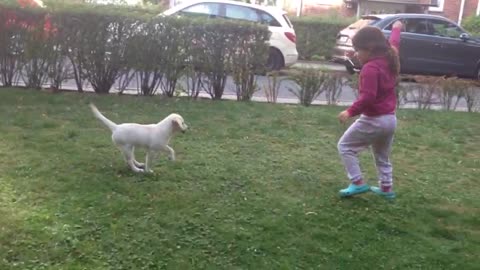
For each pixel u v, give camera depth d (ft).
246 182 14.67
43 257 9.98
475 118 27.37
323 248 11.24
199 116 22.24
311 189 14.55
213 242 11.09
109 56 24.99
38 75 24.93
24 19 24.12
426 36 45.80
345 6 72.54
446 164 18.33
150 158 14.49
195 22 25.23
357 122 13.60
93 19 24.41
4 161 14.82
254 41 26.11
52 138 17.38
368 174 16.47
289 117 23.39
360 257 11.00
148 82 25.68
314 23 56.90
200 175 14.89
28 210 11.75
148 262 10.14
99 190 13.17
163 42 25.17
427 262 11.02
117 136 14.15
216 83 26.27
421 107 29.63
